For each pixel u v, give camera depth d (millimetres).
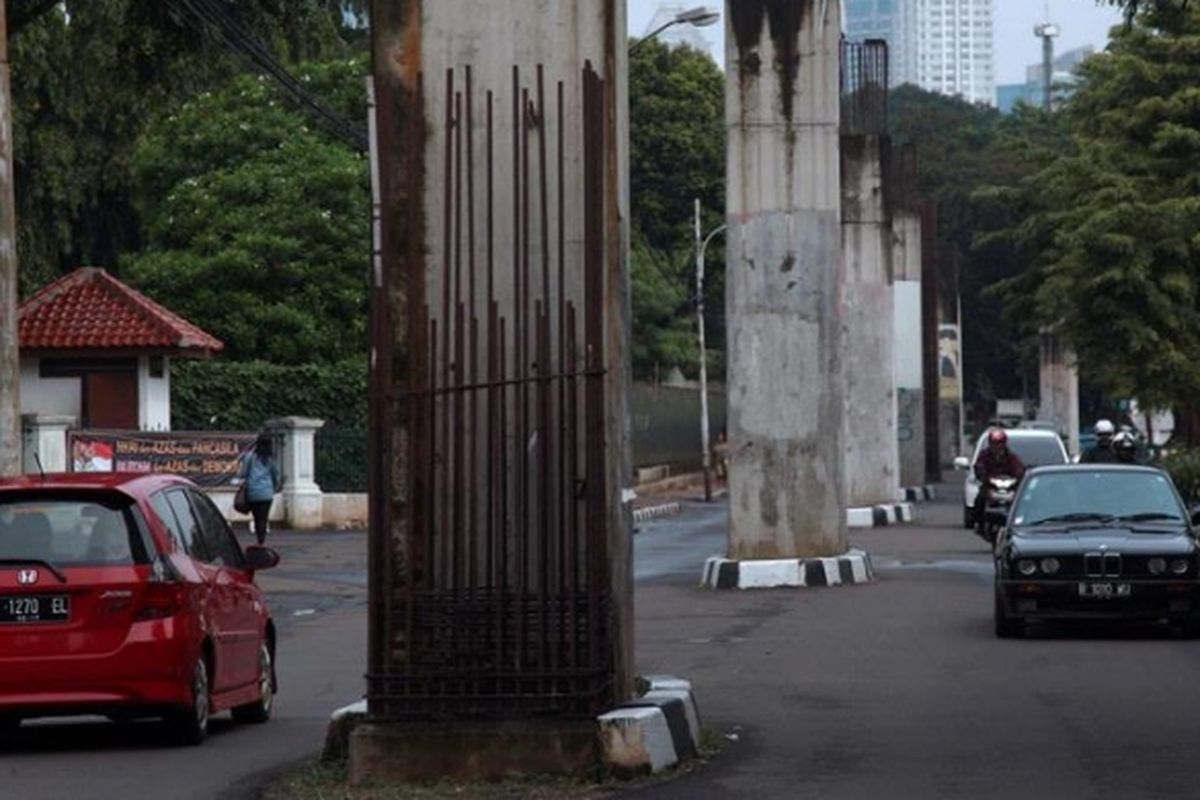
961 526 51094
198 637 15961
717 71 87938
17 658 15297
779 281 32594
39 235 55375
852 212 54531
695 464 86500
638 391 73750
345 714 14016
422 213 13359
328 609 30250
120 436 41750
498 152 13414
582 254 13273
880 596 29359
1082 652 21266
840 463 32688
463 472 13078
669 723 13664
